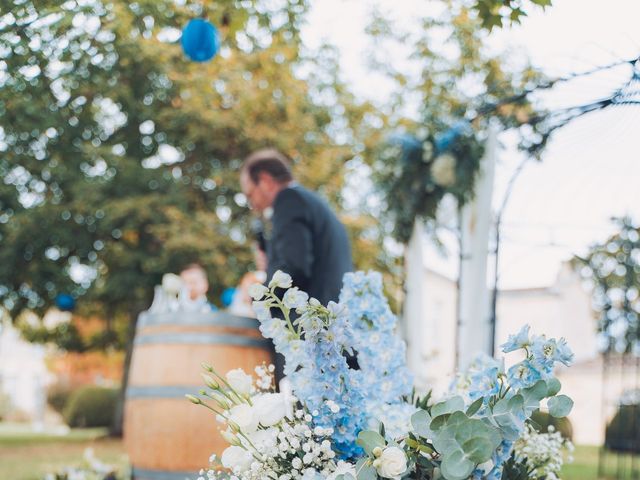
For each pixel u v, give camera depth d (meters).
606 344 7.28
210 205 11.70
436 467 1.18
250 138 10.74
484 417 1.19
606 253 5.15
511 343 1.25
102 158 9.81
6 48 2.07
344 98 11.38
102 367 19.81
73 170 9.06
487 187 4.05
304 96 11.33
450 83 6.47
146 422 3.16
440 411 1.18
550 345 1.23
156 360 3.19
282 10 2.72
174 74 6.62
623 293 6.13
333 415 1.27
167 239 11.09
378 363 1.50
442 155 4.09
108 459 8.09
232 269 10.89
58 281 11.63
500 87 4.14
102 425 15.98
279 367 2.78
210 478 1.32
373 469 1.18
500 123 3.92
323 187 10.88
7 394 22.53
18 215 9.28
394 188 4.41
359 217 9.92
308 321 1.28
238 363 3.20
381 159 4.48
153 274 11.35
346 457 1.28
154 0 2.38
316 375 1.28
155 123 9.41
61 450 9.70
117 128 9.24
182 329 3.18
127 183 10.89
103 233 11.46
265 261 3.74
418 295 4.53
